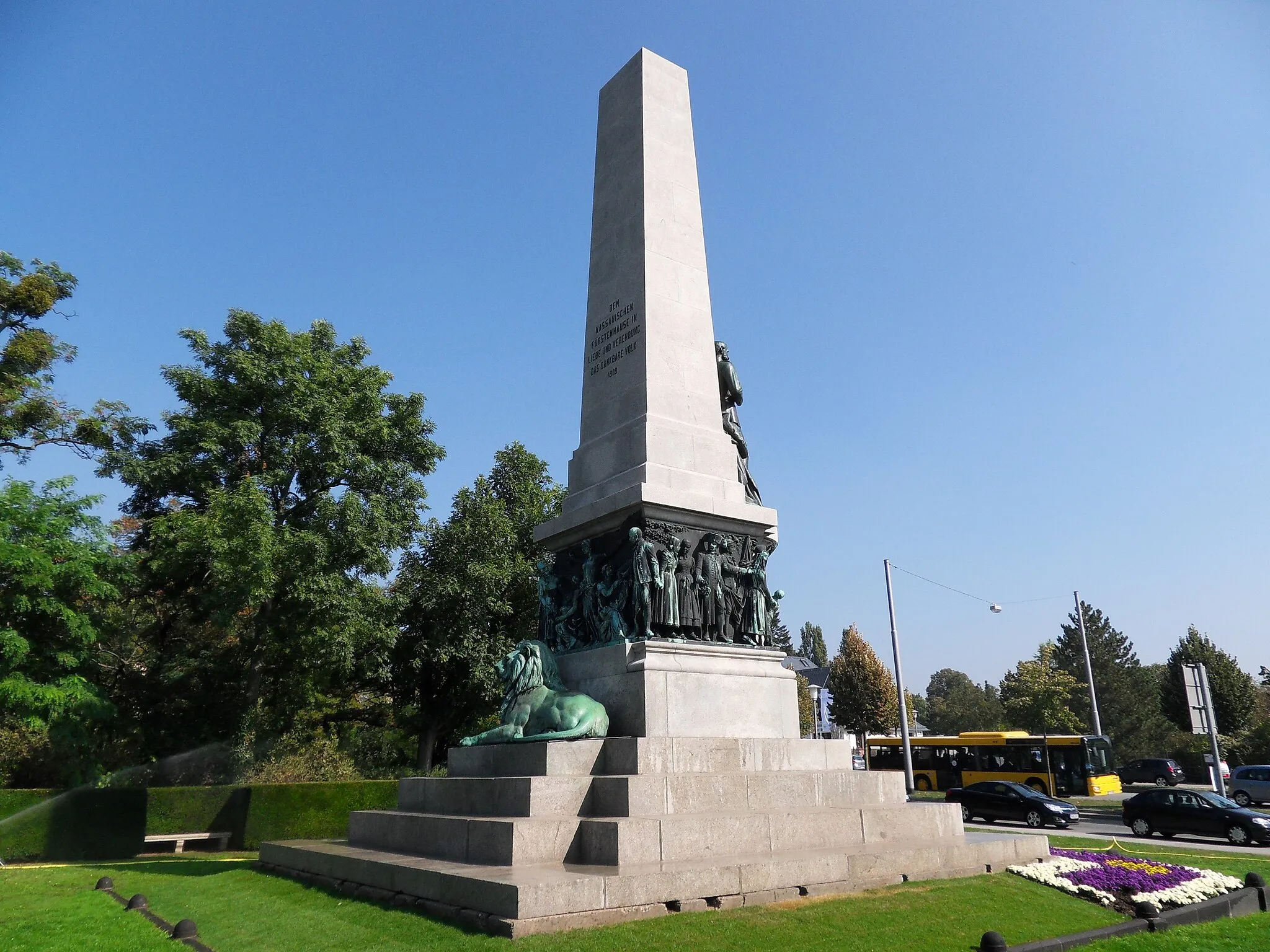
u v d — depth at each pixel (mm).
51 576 26266
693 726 14508
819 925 10273
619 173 19359
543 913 9586
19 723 26766
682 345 17703
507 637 39562
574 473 17953
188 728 34000
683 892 10594
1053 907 12359
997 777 47781
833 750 15766
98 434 32969
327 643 30906
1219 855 22547
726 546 16344
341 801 29250
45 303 32719
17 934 11180
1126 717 87750
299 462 33844
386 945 9602
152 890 14875
